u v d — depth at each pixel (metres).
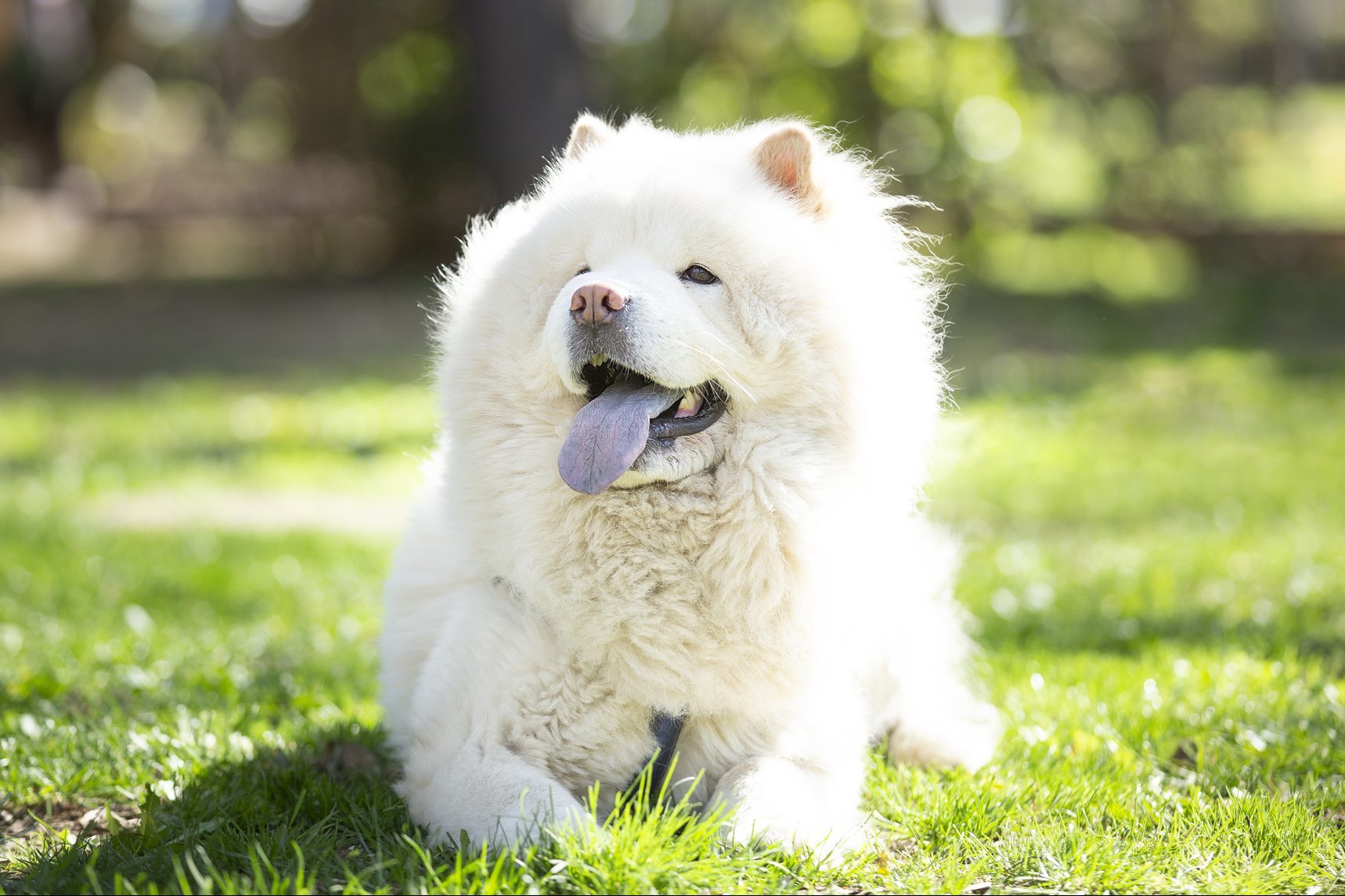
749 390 3.53
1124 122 23.27
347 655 5.91
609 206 3.69
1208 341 17.97
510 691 3.49
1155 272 23.44
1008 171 22.48
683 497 3.44
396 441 12.41
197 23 30.00
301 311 21.47
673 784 3.59
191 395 14.77
